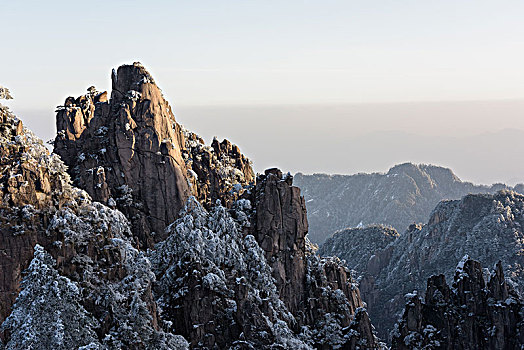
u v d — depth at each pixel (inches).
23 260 3422.7
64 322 3169.3
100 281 3501.5
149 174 4660.4
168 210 4660.4
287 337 4210.1
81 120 4859.7
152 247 4534.9
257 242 4667.8
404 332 4847.4
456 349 4761.3
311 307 4717.0
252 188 4918.8
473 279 4958.2
